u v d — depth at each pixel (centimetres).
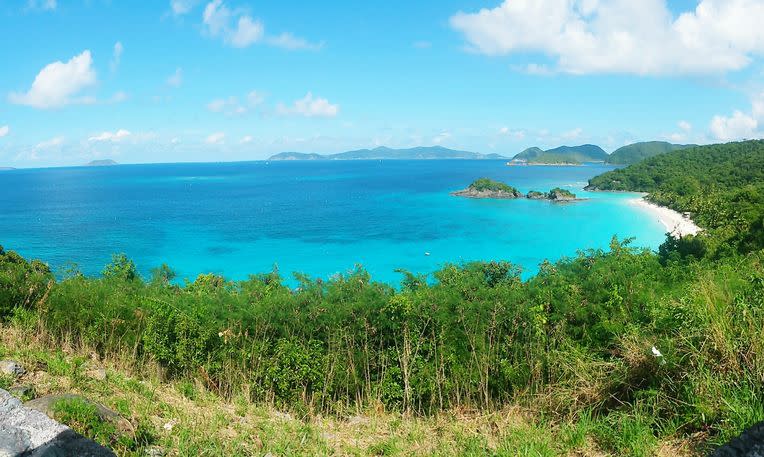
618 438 638
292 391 920
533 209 10531
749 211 4388
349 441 764
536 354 855
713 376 643
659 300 808
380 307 938
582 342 859
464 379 877
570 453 647
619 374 736
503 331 898
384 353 933
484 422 790
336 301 968
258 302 1009
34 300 1180
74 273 1488
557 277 961
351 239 7169
